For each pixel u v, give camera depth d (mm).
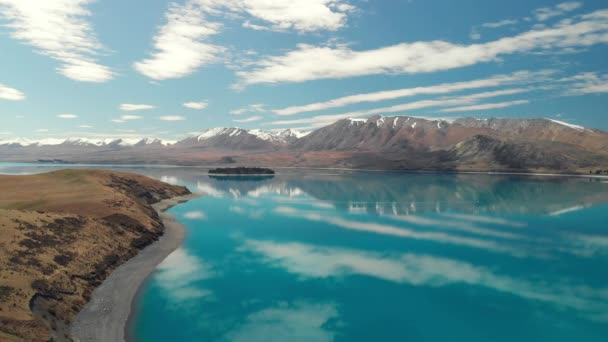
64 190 102500
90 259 60000
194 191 194875
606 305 54500
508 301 55750
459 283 62406
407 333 46719
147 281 59844
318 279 63625
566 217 122125
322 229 102125
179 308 50844
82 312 46625
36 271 49438
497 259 75438
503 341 45188
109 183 128750
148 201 136500
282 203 153375
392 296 57125
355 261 73562
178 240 86688
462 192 197625
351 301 55219
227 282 61219
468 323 49219
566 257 76875
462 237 93562
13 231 57156
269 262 72062
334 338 45094
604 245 86438
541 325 48844
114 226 76875
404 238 92438
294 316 50312
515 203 154375
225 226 104375
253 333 45500
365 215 125375
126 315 47562
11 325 35906
